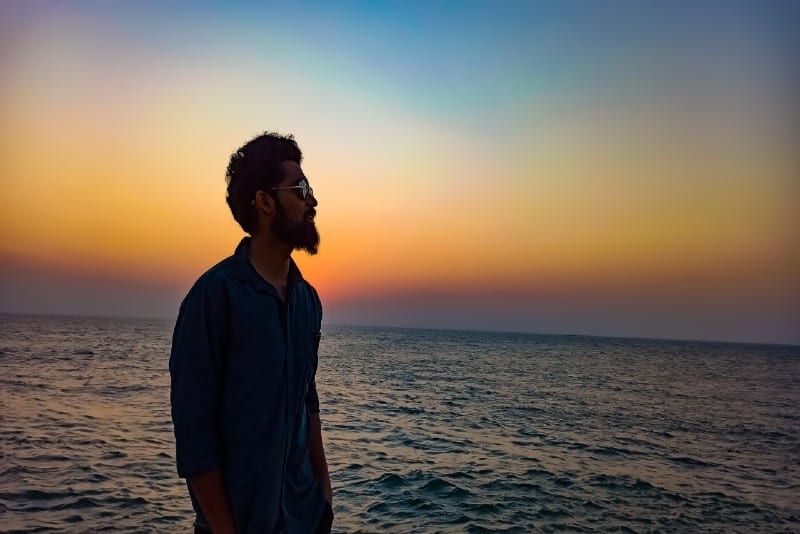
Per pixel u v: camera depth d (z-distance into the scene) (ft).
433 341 450.71
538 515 32.14
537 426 67.56
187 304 5.80
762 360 355.97
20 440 42.45
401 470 40.45
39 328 337.11
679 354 389.39
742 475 46.96
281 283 6.34
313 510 6.74
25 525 25.32
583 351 370.94
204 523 6.05
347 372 140.77
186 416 5.59
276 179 6.10
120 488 31.42
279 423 5.95
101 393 74.79
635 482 41.55
